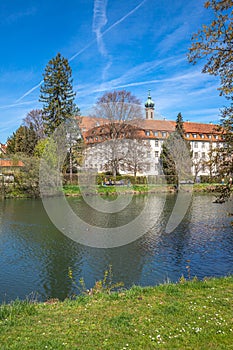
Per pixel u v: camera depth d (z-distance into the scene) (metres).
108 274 9.36
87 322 4.57
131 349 3.67
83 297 5.96
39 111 48.53
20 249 12.22
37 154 35.03
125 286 8.40
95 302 5.61
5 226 16.72
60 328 4.36
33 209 23.47
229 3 6.38
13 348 3.71
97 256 11.19
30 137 47.75
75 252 11.71
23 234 14.80
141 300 5.57
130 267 9.96
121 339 3.95
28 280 8.96
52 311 5.17
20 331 4.28
